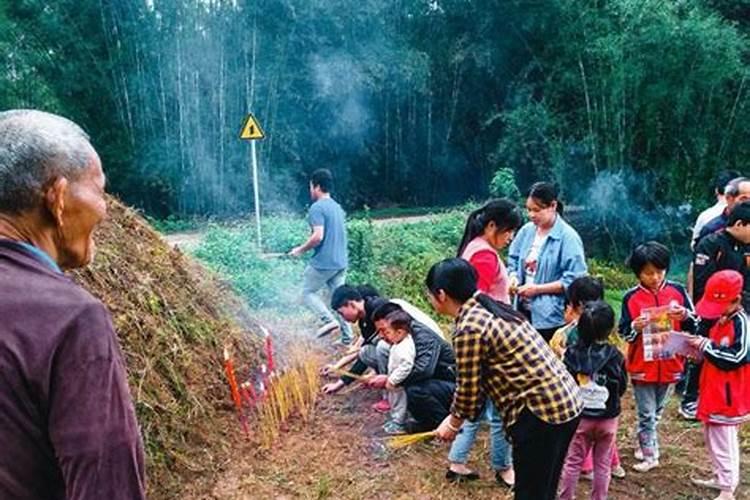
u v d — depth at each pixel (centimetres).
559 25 1416
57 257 128
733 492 342
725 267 408
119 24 1639
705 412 339
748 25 1284
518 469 273
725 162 1217
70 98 1625
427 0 1820
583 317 310
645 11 1202
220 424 393
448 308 275
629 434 428
